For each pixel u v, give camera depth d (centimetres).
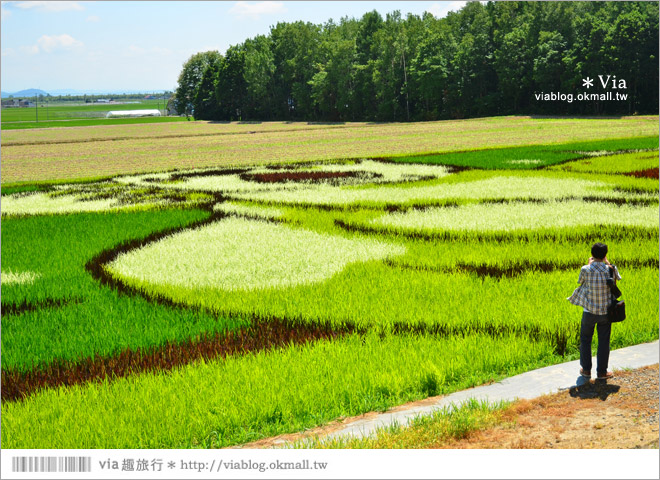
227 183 3344
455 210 2280
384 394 841
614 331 1028
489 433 681
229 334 1092
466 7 11619
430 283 1376
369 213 2272
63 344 1085
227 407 802
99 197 2997
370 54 12019
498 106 10206
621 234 1819
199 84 14912
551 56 8962
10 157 6016
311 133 8675
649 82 8219
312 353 980
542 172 3278
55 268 1628
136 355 1019
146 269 1588
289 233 1983
